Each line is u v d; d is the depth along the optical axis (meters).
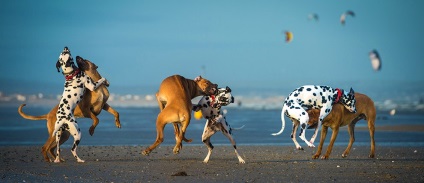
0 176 14.29
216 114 16.06
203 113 16.09
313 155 18.03
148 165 16.02
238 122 31.14
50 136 16.77
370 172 14.94
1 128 28.00
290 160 17.30
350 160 17.44
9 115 35.34
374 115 18.64
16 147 20.69
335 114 17.66
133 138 24.06
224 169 15.30
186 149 20.06
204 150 19.80
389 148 20.69
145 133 25.83
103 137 24.41
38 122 30.98
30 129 27.55
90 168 15.47
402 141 23.17
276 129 27.55
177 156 18.23
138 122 31.19
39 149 20.09
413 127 28.30
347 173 14.76
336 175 14.46
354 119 18.67
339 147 20.94
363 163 16.58
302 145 21.72
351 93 17.73
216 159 17.50
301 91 17.62
